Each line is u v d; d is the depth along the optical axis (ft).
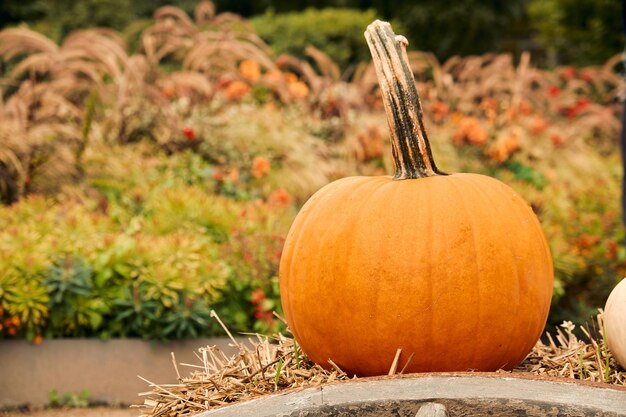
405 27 67.97
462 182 8.20
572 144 35.29
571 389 6.83
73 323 16.14
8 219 18.61
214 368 9.12
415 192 8.00
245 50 28.32
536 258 8.11
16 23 51.67
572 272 18.39
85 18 52.49
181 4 65.36
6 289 15.56
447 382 6.97
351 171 25.48
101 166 22.16
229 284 16.79
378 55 8.35
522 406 6.69
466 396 6.76
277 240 17.46
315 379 8.23
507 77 35.91
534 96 36.27
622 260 21.04
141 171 22.16
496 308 7.81
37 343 15.99
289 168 24.97
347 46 49.90
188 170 23.03
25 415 15.42
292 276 8.41
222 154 24.79
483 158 29.66
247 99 29.19
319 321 8.14
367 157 26.45
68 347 16.05
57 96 22.94
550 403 6.65
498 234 7.89
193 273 16.17
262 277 16.71
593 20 57.36
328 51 49.11
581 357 8.47
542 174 31.07
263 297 16.21
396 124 8.34
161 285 15.88
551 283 8.43
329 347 8.22
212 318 16.34
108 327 16.37
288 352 9.20
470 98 34.53
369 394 6.87
